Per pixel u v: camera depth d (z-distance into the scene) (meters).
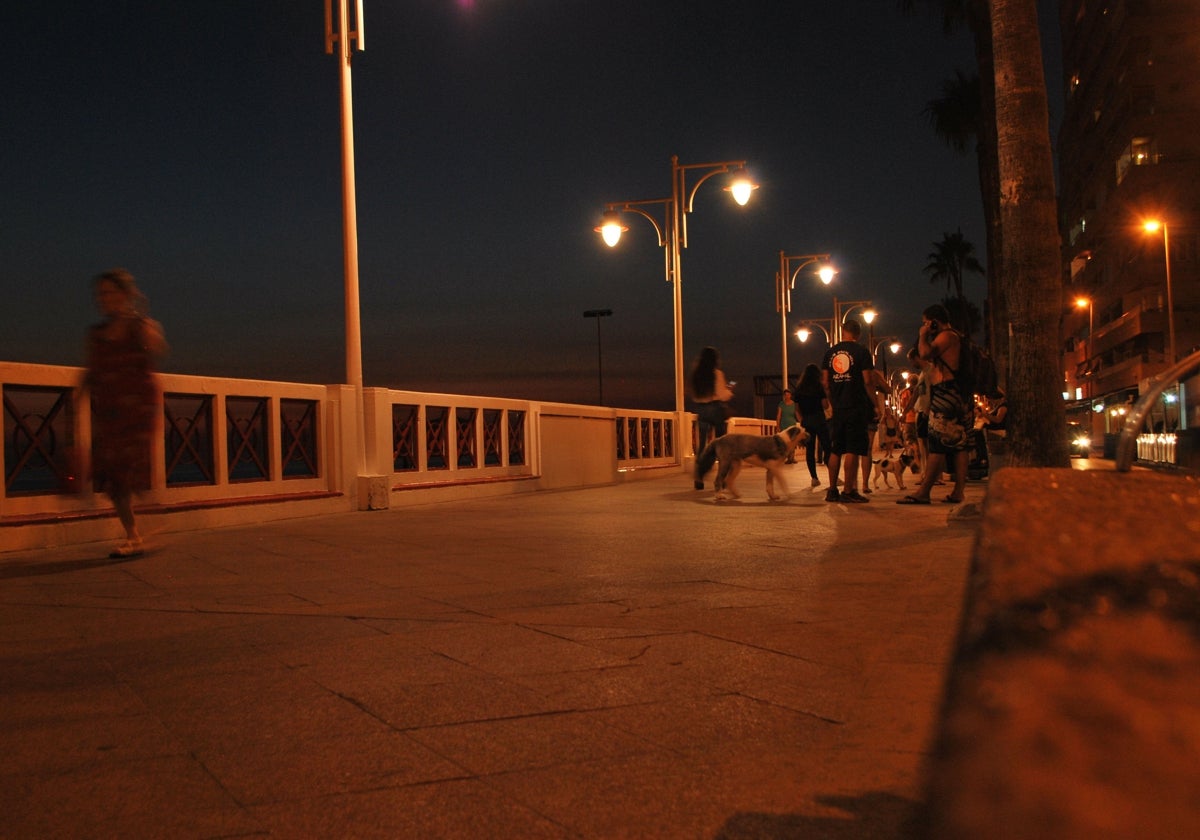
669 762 3.01
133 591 6.12
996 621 0.58
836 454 12.74
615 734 3.29
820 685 3.87
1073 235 85.94
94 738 3.29
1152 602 0.57
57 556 7.77
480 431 15.34
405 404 13.24
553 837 2.48
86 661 4.34
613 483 19.73
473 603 5.66
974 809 0.43
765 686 3.86
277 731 3.35
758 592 5.94
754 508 11.99
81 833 2.53
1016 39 8.94
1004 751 0.45
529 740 3.24
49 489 8.68
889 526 9.44
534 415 17.02
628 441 21.67
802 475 20.38
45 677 4.07
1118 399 46.72
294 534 9.38
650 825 2.54
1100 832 0.40
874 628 4.88
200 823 2.59
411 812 2.65
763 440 13.34
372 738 3.27
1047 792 0.42
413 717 3.50
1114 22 65.31
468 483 14.56
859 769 2.86
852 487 12.70
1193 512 0.77
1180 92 61.69
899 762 2.88
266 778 2.92
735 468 13.48
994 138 21.66
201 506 9.87
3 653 4.50
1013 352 8.96
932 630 4.64
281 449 11.34
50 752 3.15
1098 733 0.45
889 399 20.16
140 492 7.65
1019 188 8.90
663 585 6.23
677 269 25.31
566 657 4.35
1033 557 0.67
